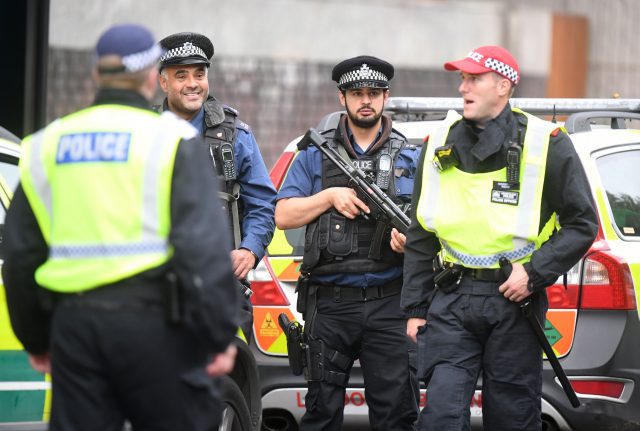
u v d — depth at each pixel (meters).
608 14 57.19
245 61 53.41
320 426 22.02
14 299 15.04
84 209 14.29
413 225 20.05
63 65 51.16
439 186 19.67
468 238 19.31
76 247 14.30
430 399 19.25
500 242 19.17
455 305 19.52
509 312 19.25
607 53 57.25
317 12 54.16
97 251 14.20
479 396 22.91
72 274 14.24
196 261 13.95
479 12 56.00
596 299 22.61
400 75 55.12
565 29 56.78
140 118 14.51
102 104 14.67
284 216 22.06
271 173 25.02
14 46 41.62
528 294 19.05
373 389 21.73
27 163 14.75
